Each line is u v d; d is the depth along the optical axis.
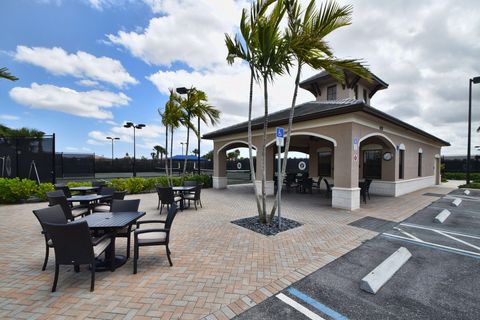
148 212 8.09
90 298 2.88
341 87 13.46
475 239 5.34
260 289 3.14
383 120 9.70
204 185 15.67
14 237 5.20
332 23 5.39
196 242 4.97
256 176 12.91
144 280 3.35
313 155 16.02
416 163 14.52
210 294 3.00
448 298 2.97
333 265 3.92
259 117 15.31
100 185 10.19
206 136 15.97
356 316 2.60
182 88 12.89
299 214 7.77
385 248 4.74
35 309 2.65
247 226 6.20
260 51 5.84
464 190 14.41
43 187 9.91
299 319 2.54
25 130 24.73
